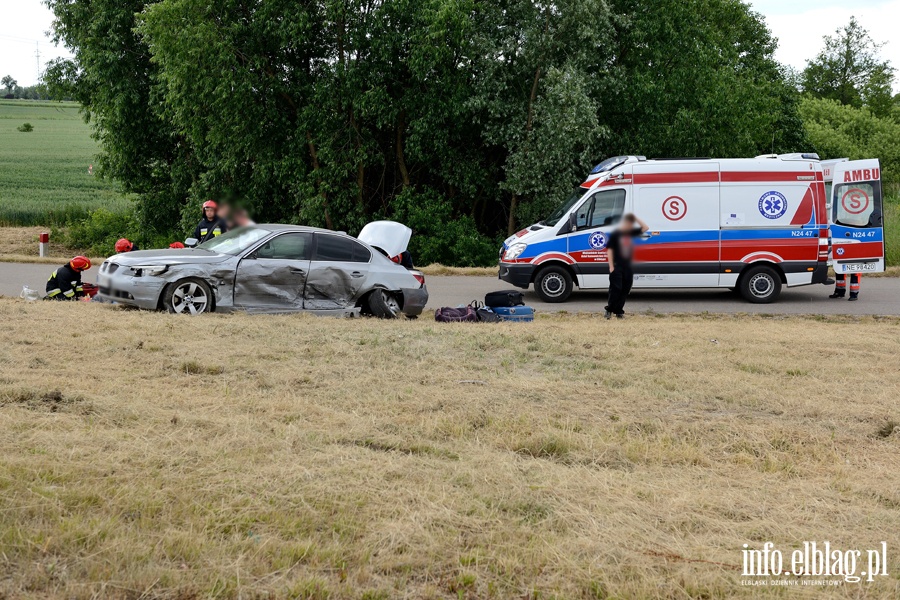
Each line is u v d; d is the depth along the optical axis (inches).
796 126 1574.8
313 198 970.7
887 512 201.3
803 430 264.4
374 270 504.4
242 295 471.8
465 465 215.3
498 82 962.1
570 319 526.6
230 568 149.5
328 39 978.1
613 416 273.9
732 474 225.8
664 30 1007.0
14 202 1841.8
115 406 247.0
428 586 149.9
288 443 222.7
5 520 161.3
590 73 1001.5
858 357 397.4
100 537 157.0
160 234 1240.8
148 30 938.1
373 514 178.1
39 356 311.9
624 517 186.2
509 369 339.3
